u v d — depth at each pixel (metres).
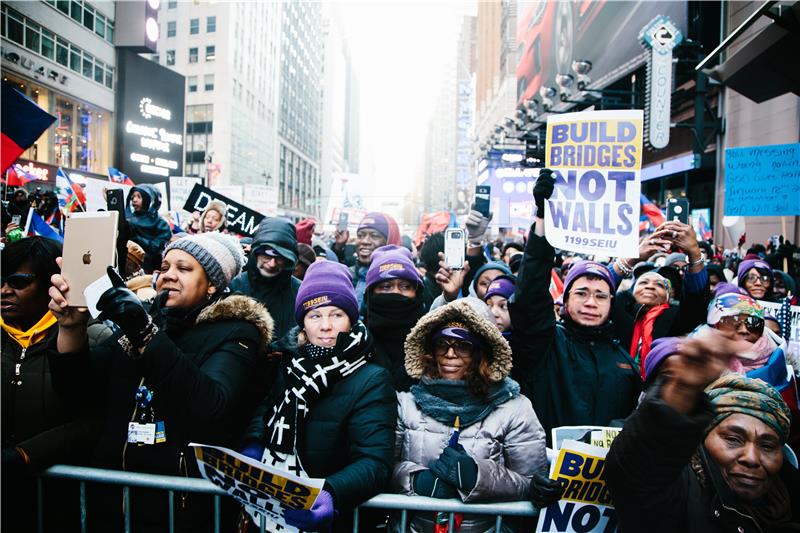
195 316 2.36
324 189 149.75
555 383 2.89
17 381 2.30
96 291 1.92
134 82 34.91
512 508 2.09
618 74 21.05
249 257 4.27
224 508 2.27
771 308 3.96
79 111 31.47
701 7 18.03
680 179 23.56
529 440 2.30
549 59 30.86
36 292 2.37
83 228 1.98
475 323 2.30
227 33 61.53
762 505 1.79
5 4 25.27
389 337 3.24
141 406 2.20
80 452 2.34
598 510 2.06
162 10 63.03
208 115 61.97
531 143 20.23
